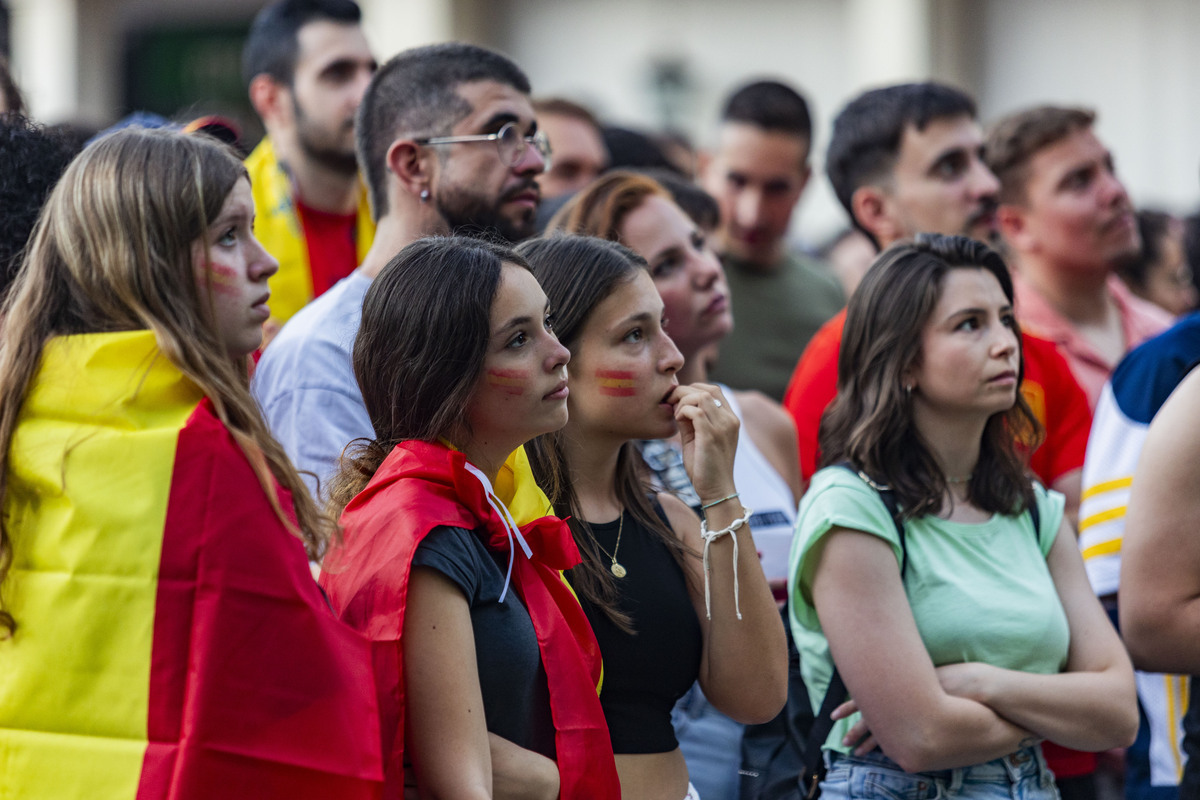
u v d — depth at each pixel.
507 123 8.48
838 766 7.24
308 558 5.21
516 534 5.66
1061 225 11.69
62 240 5.05
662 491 7.34
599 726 5.58
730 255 13.15
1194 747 7.85
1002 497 7.54
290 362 7.72
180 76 28.62
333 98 10.73
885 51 24.02
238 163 5.32
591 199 8.89
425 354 5.59
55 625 4.79
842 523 7.14
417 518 5.36
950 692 6.97
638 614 6.39
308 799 4.75
